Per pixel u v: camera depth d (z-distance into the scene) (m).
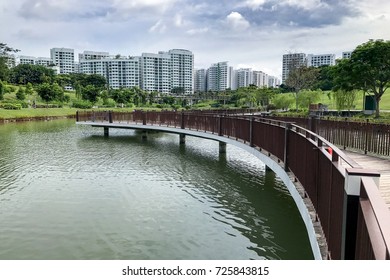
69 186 8.98
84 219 6.70
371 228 1.80
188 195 8.19
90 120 21.45
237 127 10.79
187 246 5.56
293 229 6.23
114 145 16.44
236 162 12.00
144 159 12.69
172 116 16.62
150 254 5.29
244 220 6.64
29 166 11.48
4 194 8.30
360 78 20.14
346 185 2.35
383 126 7.20
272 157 7.52
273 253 5.33
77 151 14.61
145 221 6.59
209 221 6.60
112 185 9.07
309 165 4.59
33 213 7.02
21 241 5.75
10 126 28.08
